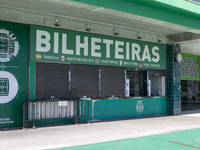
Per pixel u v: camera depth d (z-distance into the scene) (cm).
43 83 1005
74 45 1091
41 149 634
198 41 1378
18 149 629
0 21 916
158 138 800
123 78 1264
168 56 1455
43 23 1009
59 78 1049
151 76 1496
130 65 1286
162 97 1427
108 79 1205
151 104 1370
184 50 1630
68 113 1011
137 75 1388
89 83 1137
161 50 1437
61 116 991
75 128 946
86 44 1129
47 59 1013
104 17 1062
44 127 959
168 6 959
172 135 850
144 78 1380
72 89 1080
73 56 1087
